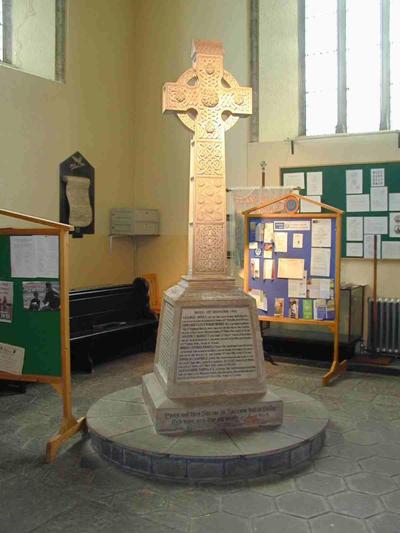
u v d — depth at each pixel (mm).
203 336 3557
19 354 3629
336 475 3154
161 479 3098
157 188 7105
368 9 6344
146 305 6598
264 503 2836
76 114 6281
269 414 3531
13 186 5453
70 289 6102
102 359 6129
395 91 6258
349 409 4379
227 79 3793
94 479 3105
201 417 3438
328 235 5238
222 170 3760
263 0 6625
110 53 6777
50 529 2596
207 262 3729
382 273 6125
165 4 7004
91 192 6504
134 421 3586
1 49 5684
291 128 6641
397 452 3490
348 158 6203
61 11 6074
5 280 3629
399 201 5996
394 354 5977
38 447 3578
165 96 3721
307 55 6637
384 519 2674
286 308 5395
